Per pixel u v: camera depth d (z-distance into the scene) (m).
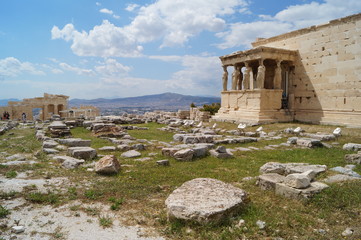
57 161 10.75
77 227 5.09
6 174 8.43
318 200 6.28
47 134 19.70
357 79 22.19
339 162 10.85
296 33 27.58
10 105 48.59
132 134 21.50
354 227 5.16
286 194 6.79
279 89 26.80
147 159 11.50
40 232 4.85
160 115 38.53
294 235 4.90
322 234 4.91
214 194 6.01
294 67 27.88
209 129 22.73
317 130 20.30
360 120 21.69
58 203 6.20
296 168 8.91
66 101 56.25
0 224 5.04
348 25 22.78
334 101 24.06
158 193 7.23
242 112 27.33
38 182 7.75
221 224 5.18
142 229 5.11
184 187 6.46
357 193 6.60
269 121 24.94
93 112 56.28
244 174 9.23
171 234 4.90
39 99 51.09
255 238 4.77
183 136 16.92
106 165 8.95
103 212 5.82
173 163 10.94
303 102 27.02
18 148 14.09
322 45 25.05
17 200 6.28
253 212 5.73
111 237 4.76
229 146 15.38
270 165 9.28
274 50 26.05
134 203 6.41
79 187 7.42
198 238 4.75
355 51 22.28
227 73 31.17
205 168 10.18
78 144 14.61
